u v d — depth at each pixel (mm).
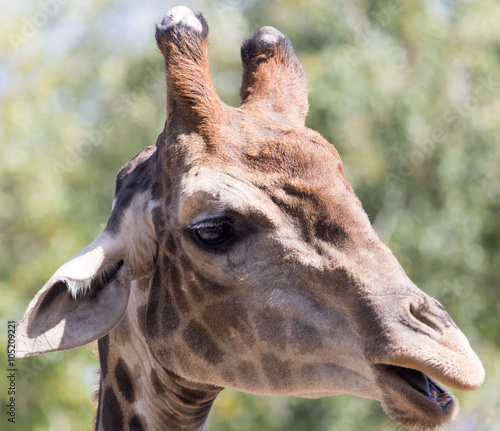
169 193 10711
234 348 10500
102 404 11977
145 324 11188
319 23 36219
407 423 9555
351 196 10289
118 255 10867
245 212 10164
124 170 11961
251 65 11977
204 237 10352
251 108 11250
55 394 27422
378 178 36312
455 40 37719
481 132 36844
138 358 11508
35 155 34094
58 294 10508
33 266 30734
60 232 32438
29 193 32438
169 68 10812
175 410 11453
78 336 10539
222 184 10211
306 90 12047
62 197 33031
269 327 10234
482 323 37375
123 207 11219
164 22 11008
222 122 10672
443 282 36812
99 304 10758
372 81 35500
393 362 9281
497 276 37656
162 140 11078
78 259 10578
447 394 9578
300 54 35781
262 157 10352
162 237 10797
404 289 9680
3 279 30375
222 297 10406
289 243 10125
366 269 9859
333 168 10367
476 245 37250
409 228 36406
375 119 36031
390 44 36625
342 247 10000
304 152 10344
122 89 38406
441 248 37000
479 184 37250
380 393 9719
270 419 36094
